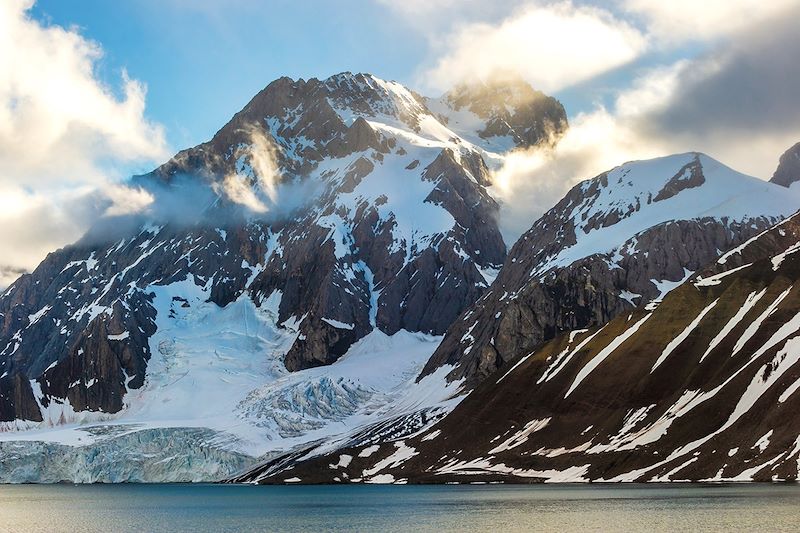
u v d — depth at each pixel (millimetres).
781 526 164250
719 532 160375
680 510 189750
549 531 173625
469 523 192250
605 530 170875
